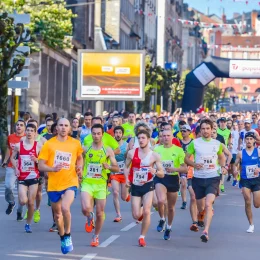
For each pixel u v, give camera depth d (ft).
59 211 77.51
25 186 94.84
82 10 391.65
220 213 117.60
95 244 82.99
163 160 90.43
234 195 148.25
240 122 179.42
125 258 75.56
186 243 86.53
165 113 260.62
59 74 330.13
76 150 78.38
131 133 145.18
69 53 343.87
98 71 292.20
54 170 76.84
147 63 435.12
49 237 89.81
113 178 106.83
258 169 96.32
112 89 292.61
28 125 95.45
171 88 529.04
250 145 97.09
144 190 83.25
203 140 88.89
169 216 89.35
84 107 387.75
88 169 83.25
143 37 588.50
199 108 323.57
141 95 291.58
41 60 289.33
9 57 193.16
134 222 104.58
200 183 88.53
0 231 94.84
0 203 127.65
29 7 236.84
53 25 239.09
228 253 80.12
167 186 90.12
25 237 89.81
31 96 284.61
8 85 195.11
